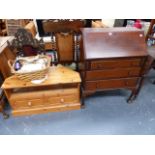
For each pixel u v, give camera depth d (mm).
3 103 1866
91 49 1501
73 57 2334
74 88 1860
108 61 1540
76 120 1778
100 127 1697
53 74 1751
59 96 1791
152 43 2295
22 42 1692
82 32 1568
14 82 1612
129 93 2188
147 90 2238
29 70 1530
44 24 2150
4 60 1881
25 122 1743
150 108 1937
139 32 1597
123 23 2678
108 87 1787
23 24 3221
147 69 1817
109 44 1529
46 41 2639
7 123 1729
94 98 2092
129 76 1726
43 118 1795
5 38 2086
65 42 2184
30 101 1756
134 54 1523
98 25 2609
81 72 1805
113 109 1924
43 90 1815
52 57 2432
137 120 1778
